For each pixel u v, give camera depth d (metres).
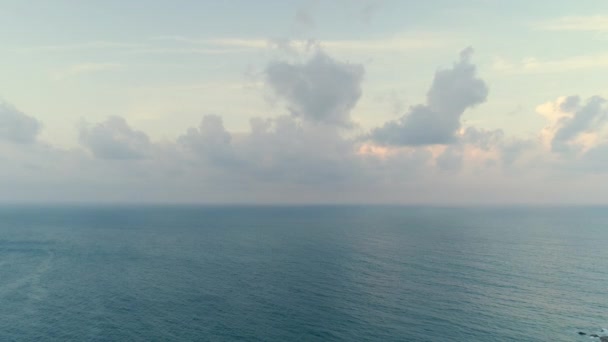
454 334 61.97
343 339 60.72
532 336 61.00
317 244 158.88
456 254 129.12
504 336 61.03
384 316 69.94
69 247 152.38
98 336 62.56
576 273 99.31
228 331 64.25
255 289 88.31
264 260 123.19
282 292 85.62
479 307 73.81
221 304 77.75
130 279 98.44
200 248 150.12
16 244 159.88
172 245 158.38
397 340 60.03
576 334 61.69
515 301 77.06
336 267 111.00
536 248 140.00
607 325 65.06
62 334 63.47
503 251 134.12
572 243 151.88
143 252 140.38
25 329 65.56
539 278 94.50
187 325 66.94
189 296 83.31
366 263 116.12
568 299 78.06
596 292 82.44
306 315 71.06
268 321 68.38
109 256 132.00
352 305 76.12
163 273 105.00
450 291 84.31
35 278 99.88
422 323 66.50
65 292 86.88
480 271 102.81
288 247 151.12
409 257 124.81
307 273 103.75
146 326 66.56
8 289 89.62
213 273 104.75
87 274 104.25
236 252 139.88
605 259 118.00
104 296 83.75
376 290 86.00
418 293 83.19
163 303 78.69
